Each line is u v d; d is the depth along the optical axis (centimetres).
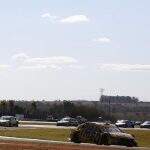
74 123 8788
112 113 15162
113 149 2880
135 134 5616
